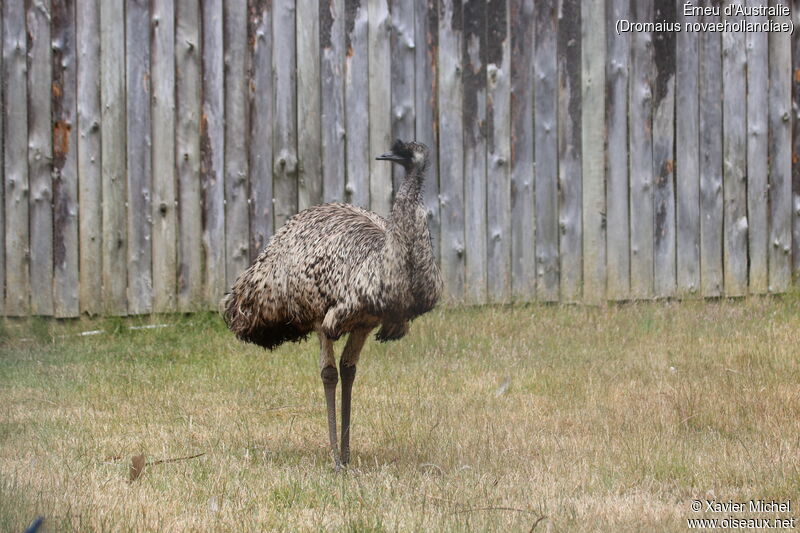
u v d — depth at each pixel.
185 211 22.53
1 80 21.75
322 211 14.15
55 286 22.14
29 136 21.92
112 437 14.99
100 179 22.20
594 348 20.25
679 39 23.86
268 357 20.23
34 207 21.97
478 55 23.30
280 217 22.89
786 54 24.34
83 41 22.03
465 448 13.98
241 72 22.59
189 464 13.55
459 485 12.39
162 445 14.54
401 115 23.12
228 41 22.52
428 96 23.20
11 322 21.92
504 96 23.41
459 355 20.12
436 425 14.97
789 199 24.56
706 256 24.25
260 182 22.80
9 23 21.75
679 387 16.81
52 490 11.79
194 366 19.50
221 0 22.44
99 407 16.75
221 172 22.62
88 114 22.11
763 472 12.54
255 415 16.42
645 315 22.50
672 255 24.09
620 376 18.08
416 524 10.83
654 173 23.92
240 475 12.98
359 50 22.94
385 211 23.19
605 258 23.86
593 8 23.55
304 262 13.49
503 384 17.55
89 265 22.22
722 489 12.23
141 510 11.40
